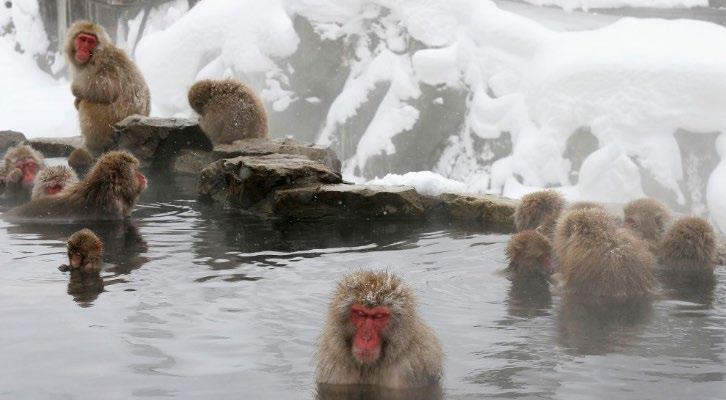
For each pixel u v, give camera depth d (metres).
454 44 28.20
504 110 26.89
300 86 30.64
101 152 17.41
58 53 34.44
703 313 8.19
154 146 16.92
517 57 27.30
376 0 30.39
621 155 23.72
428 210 13.45
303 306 8.23
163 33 31.44
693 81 23.86
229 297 8.55
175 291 8.77
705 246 9.98
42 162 14.76
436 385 6.28
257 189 13.36
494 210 12.84
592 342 7.30
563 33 26.89
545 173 25.27
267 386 6.27
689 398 6.08
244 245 10.96
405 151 28.17
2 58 33.59
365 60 30.12
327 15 30.56
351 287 6.11
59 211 12.33
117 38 34.94
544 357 6.93
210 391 6.18
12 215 12.42
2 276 9.31
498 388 6.25
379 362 6.18
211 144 17.14
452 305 8.43
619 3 30.69
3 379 6.41
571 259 9.09
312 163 13.98
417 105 28.28
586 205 10.78
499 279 9.42
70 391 6.19
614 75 24.55
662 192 23.80
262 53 30.53
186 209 13.41
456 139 28.17
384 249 10.84
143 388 6.24
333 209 13.06
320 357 6.38
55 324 7.67
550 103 25.45
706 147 24.28
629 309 8.31
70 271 9.55
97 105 17.19
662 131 24.00
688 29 25.75
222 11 30.64
